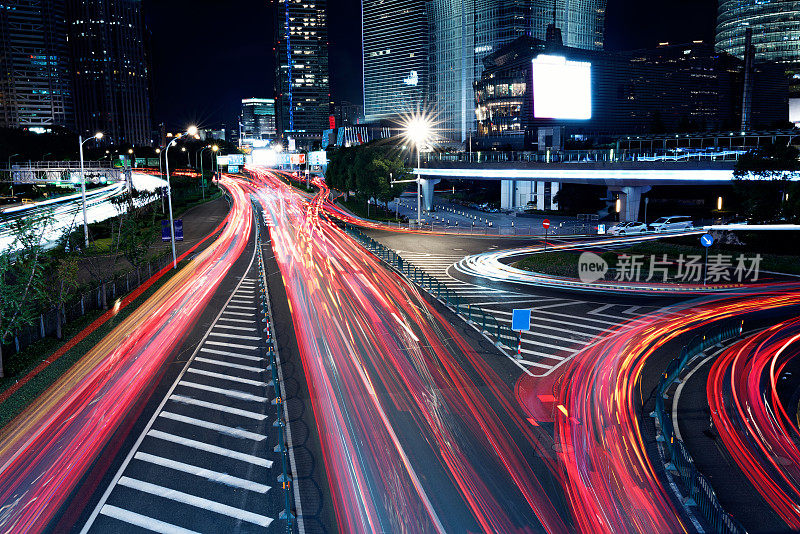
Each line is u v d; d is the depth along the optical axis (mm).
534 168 76562
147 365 22016
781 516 12594
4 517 12695
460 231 68250
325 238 62781
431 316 29016
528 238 61156
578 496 13273
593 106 147125
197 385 19984
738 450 15477
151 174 152625
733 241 47312
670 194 92875
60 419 17422
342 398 18766
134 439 16109
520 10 198250
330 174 111812
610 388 19547
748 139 81250
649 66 156875
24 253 24406
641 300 32156
